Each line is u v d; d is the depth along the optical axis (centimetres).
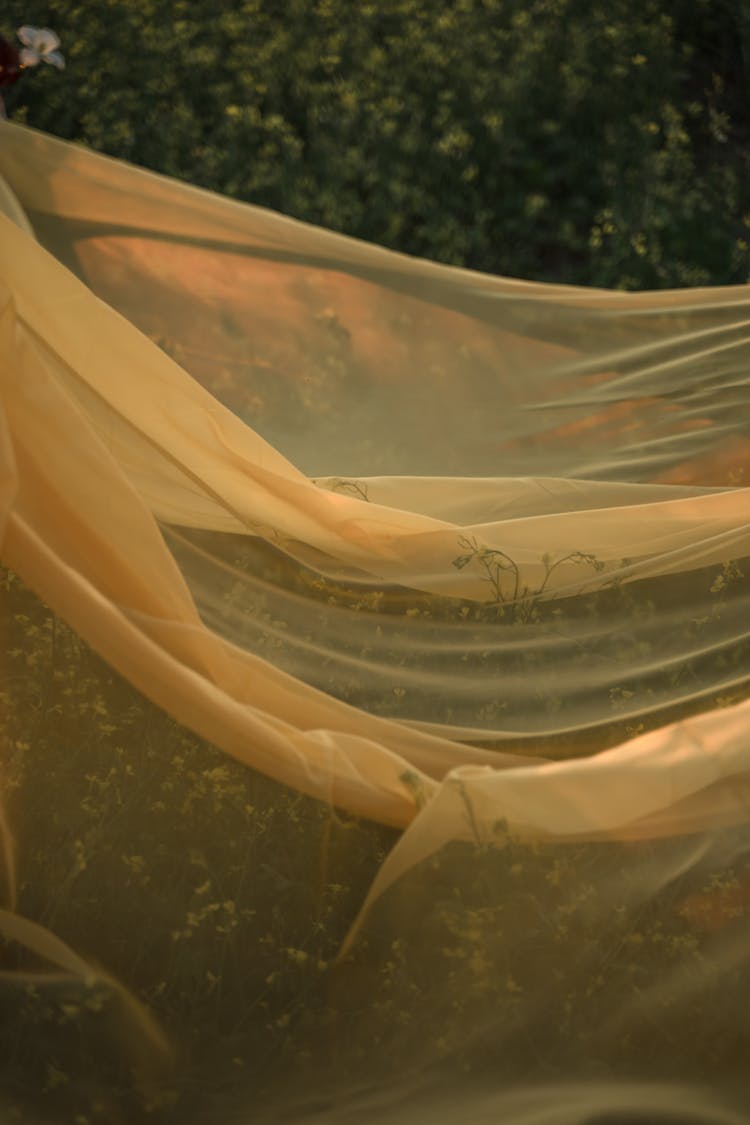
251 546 344
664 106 758
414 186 714
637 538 370
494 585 357
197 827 286
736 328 410
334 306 397
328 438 404
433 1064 261
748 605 361
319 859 284
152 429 321
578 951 273
